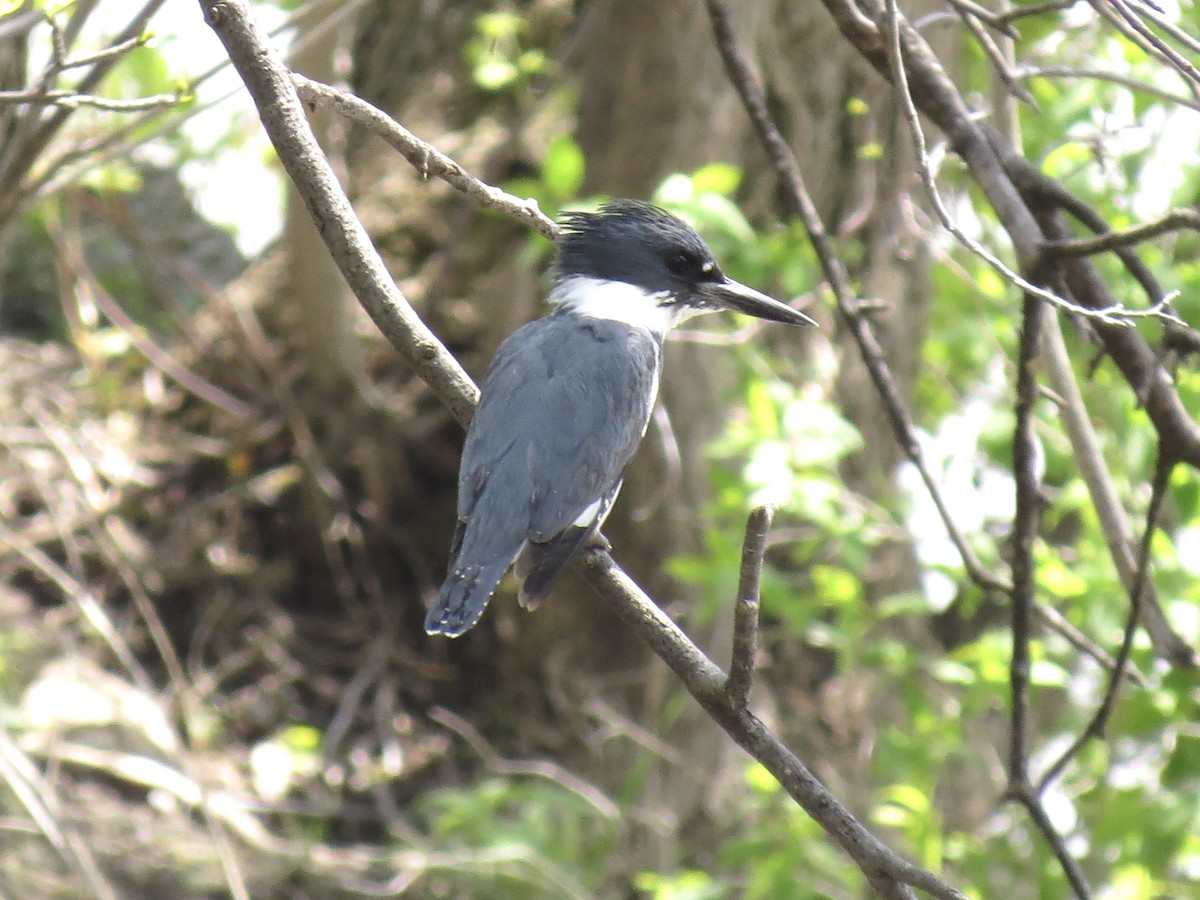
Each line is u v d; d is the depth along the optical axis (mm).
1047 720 11297
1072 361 9430
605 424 6293
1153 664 8523
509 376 6371
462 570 5852
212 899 9789
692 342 10359
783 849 8758
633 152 10578
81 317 12391
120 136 7703
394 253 12234
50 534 11305
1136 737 8664
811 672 10891
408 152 5398
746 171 10648
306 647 11383
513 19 11602
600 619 11023
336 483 11383
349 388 11531
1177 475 8648
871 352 6605
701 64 10445
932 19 6441
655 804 10344
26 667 10602
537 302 11258
